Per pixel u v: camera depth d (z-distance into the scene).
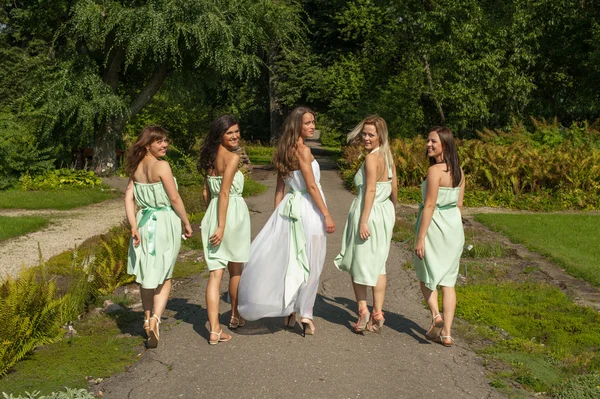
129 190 5.15
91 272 6.62
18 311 4.84
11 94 37.44
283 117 37.91
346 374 4.51
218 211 5.09
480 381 4.47
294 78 32.03
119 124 22.31
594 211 14.85
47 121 20.53
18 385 4.20
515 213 14.27
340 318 5.88
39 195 16.67
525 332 5.70
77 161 22.67
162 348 4.99
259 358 4.78
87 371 4.49
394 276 7.73
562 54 27.19
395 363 4.75
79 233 11.27
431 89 25.17
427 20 24.47
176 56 21.97
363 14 27.89
